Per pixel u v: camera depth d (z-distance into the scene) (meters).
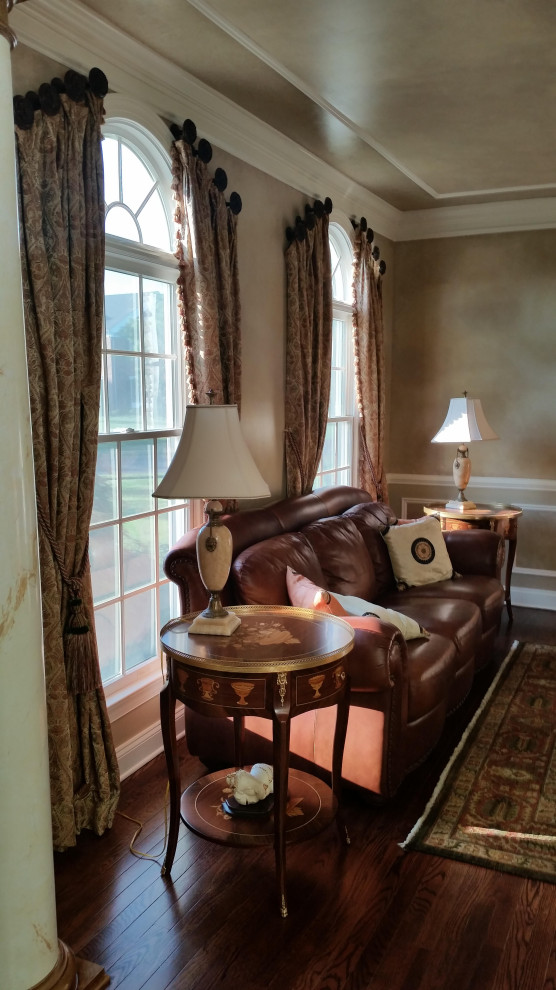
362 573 3.80
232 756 2.93
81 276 2.46
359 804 2.82
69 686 2.51
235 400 3.46
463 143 3.97
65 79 2.41
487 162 4.32
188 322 3.16
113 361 2.95
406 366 5.85
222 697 2.19
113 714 2.93
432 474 5.86
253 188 3.73
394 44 2.80
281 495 4.22
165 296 3.24
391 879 2.36
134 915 2.18
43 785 1.35
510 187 4.86
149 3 2.46
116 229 2.95
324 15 2.56
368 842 2.56
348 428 5.34
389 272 5.70
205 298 3.16
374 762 2.67
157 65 2.88
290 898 2.26
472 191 4.96
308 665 2.17
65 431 2.41
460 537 4.50
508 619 5.24
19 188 2.24
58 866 2.42
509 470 5.61
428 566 4.26
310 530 3.72
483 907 2.22
